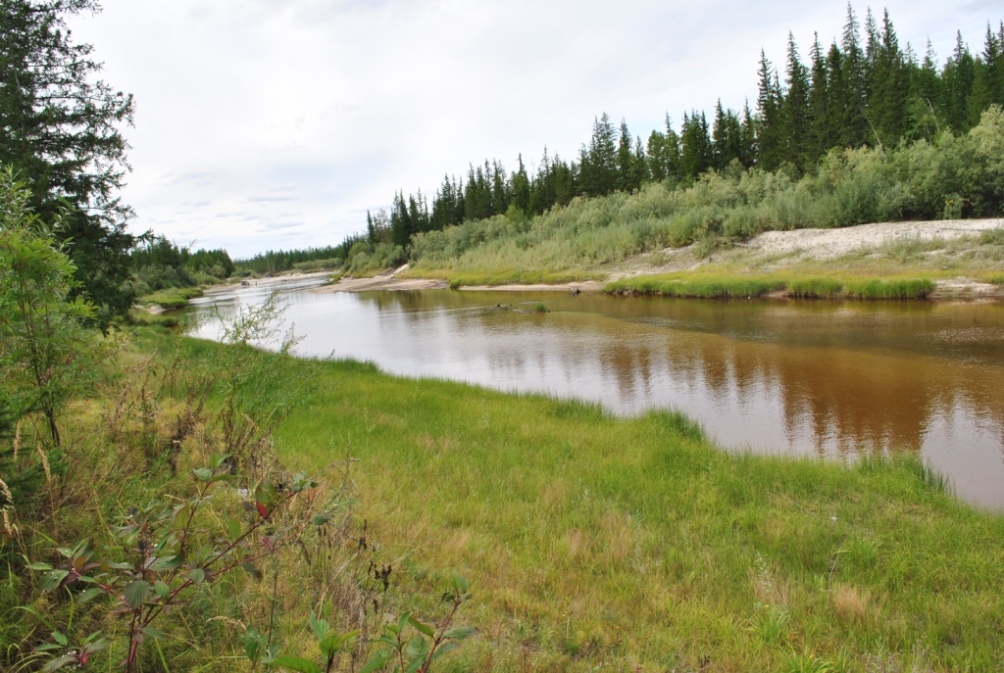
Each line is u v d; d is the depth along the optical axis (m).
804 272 28.55
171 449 4.77
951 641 3.78
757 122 60.78
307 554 3.52
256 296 65.38
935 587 4.51
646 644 3.48
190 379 6.84
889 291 23.48
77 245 13.41
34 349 3.65
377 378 14.65
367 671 1.90
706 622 3.71
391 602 3.62
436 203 92.94
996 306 20.19
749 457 8.13
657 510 6.01
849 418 10.83
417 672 2.12
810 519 5.82
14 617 2.74
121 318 15.14
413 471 6.90
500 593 3.90
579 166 75.12
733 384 13.68
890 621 3.90
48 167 12.79
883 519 5.91
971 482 7.89
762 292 27.59
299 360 10.00
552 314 28.28
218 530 3.62
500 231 69.38
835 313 21.92
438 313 33.25
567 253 47.69
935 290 22.77
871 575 4.62
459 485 6.51
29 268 3.57
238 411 5.65
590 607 3.85
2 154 12.37
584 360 17.48
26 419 3.92
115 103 14.94
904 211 32.94
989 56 54.69
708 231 38.59
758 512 5.98
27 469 3.36
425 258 76.06
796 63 50.66
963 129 45.44
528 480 6.79
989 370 13.13
